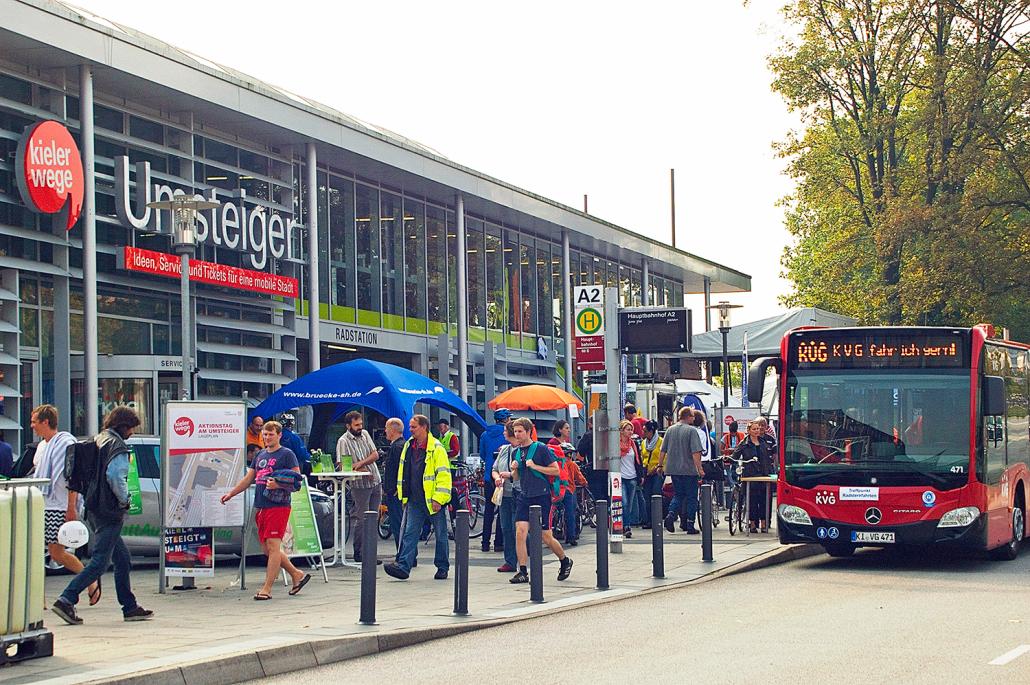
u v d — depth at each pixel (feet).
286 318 93.76
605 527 50.52
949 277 126.41
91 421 73.10
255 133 90.94
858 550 69.21
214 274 82.43
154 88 78.54
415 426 53.67
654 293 175.01
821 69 140.26
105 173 77.92
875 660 32.91
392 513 61.98
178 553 48.67
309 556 53.72
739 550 64.18
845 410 58.49
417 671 32.68
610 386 63.41
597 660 33.60
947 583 52.60
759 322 129.59
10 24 66.74
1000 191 130.11
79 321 75.56
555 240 143.84
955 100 126.93
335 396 71.10
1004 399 57.31
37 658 32.53
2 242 70.03
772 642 36.29
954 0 127.34
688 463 74.02
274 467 47.16
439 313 118.11
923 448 57.11
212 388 86.07
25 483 32.65
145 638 36.19
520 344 135.03
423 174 106.93
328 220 101.65
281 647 33.71
